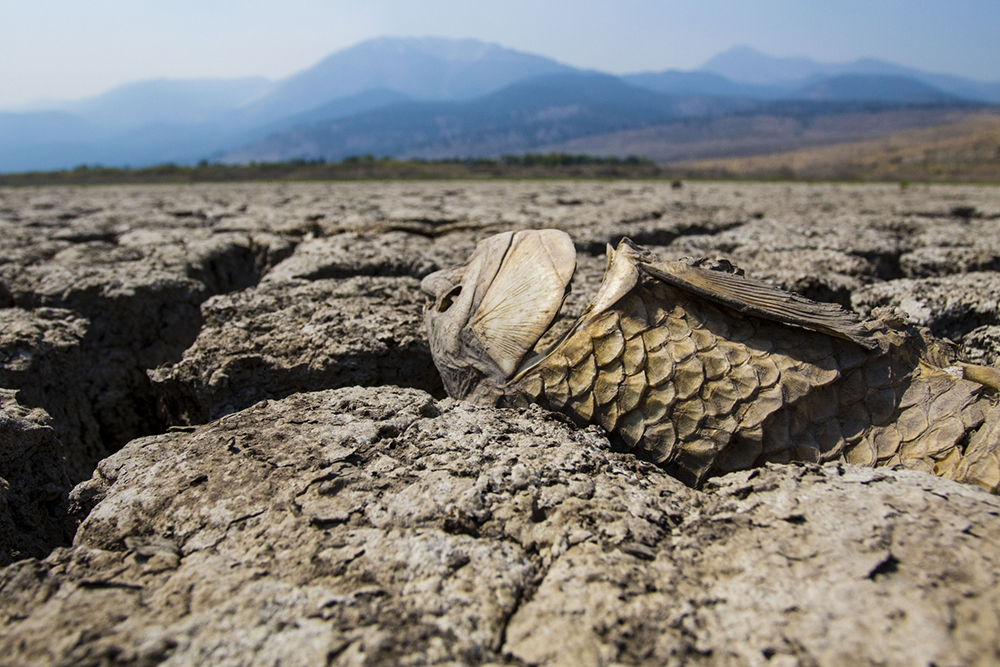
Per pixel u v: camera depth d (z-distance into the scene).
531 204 1.71
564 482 0.33
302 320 0.59
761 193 2.23
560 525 0.30
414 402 0.41
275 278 0.76
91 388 0.65
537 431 0.37
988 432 0.33
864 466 0.34
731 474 0.34
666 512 0.31
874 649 0.22
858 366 0.36
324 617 0.25
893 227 1.14
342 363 0.52
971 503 0.29
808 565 0.26
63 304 0.71
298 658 0.23
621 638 0.24
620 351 0.38
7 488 0.39
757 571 0.26
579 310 0.57
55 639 0.24
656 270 0.39
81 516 0.36
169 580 0.27
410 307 0.62
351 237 0.96
